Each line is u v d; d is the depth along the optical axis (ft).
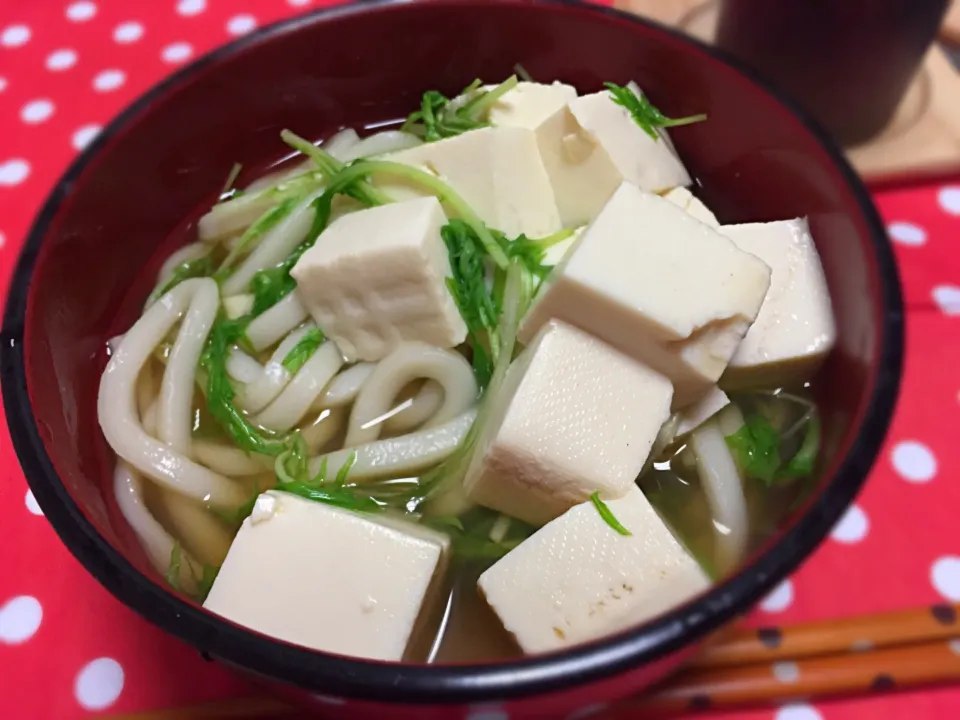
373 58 0.58
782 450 0.48
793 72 0.60
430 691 0.30
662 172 0.54
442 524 0.46
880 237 0.42
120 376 0.50
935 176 0.62
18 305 0.42
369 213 0.50
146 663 0.45
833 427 0.43
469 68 0.60
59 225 0.46
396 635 0.38
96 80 0.73
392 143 0.60
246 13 0.77
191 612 0.32
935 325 0.56
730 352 0.44
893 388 0.37
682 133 0.57
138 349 0.51
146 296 0.56
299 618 0.39
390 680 0.30
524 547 0.40
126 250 0.54
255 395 0.51
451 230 0.50
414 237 0.46
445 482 0.48
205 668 0.44
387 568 0.40
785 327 0.47
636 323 0.42
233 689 0.44
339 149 0.60
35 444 0.37
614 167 0.51
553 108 0.55
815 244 0.48
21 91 0.72
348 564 0.40
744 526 0.47
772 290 0.48
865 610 0.46
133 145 0.51
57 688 0.45
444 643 0.43
